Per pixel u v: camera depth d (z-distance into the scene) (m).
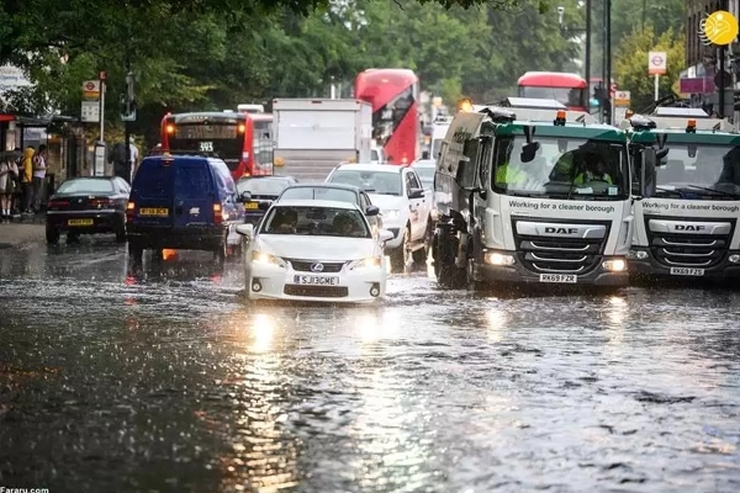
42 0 78.94
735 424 25.92
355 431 24.70
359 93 136.25
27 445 23.31
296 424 25.30
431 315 44.50
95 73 103.06
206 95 141.62
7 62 91.62
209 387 29.19
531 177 54.50
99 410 26.50
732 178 59.75
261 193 85.38
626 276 54.94
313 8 57.44
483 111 59.88
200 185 68.25
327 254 46.62
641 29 195.00
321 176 99.94
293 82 153.38
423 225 73.88
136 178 68.38
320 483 20.73
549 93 131.88
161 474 21.28
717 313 47.00
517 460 22.55
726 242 59.69
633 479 21.36
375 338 37.88
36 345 35.66
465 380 30.64
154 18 67.62
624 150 54.94
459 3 55.41
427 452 23.03
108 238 86.88
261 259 46.75
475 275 54.97
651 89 156.38
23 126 105.94
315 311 44.88
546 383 30.45
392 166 71.19
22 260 66.75
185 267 63.97
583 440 24.23
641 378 31.45
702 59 132.00
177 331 38.84
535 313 45.88
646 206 59.53
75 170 120.19
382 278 47.19
